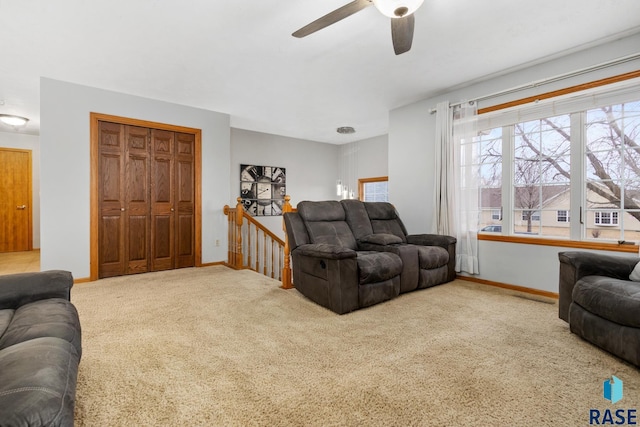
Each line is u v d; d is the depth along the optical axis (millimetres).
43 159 3438
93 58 3012
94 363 1758
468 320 2453
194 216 4566
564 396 1459
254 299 2988
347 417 1313
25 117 4930
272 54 2969
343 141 7121
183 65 3186
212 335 2150
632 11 2320
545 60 3113
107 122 3865
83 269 3672
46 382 801
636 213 2713
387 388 1524
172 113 4336
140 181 4117
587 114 2971
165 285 3510
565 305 2285
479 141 3777
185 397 1446
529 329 2273
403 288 3104
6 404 699
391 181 4676
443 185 3904
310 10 2301
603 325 1860
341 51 2918
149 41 2713
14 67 3193
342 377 1623
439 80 3605
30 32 2547
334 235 3359
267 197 6352
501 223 3582
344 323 2379
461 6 2262
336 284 2568
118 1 2178
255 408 1370
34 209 6258
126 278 3840
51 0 2150
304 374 1651
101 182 3828
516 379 1604
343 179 7363
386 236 3400
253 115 4992
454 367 1725
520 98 3332
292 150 6750
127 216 4020
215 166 4723
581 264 2172
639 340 1641
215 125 4734
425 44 2801
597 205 2918
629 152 2742
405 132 4484
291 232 3207
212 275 4020
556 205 3176
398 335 2158
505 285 3465
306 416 1319
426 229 4219
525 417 1314
